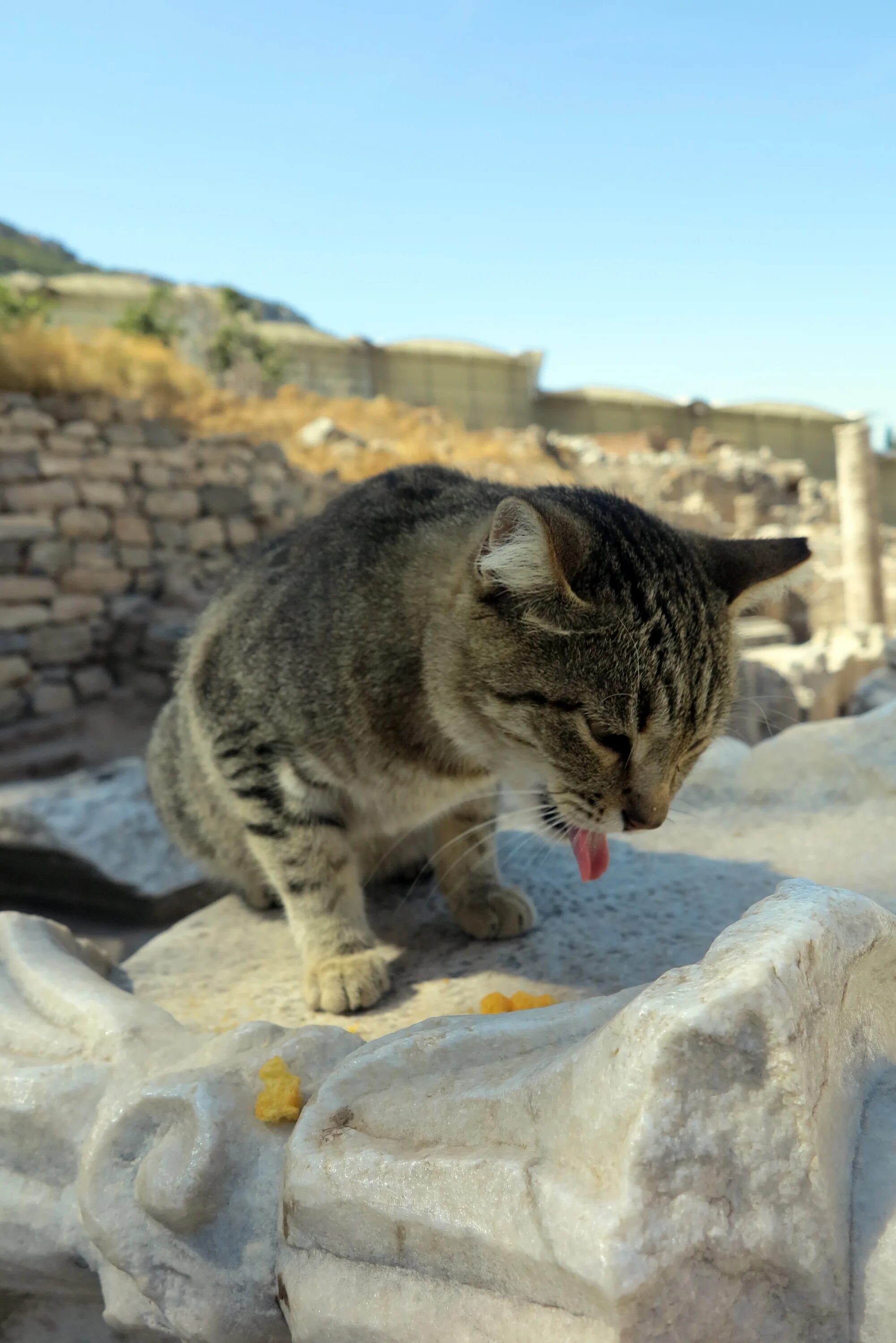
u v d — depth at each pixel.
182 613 2.20
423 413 4.95
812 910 0.26
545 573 0.40
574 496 0.48
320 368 6.16
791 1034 0.22
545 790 0.44
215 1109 0.30
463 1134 0.26
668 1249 0.20
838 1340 0.22
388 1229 0.25
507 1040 0.29
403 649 0.45
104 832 1.11
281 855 0.48
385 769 0.46
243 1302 0.29
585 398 6.80
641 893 0.55
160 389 2.64
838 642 2.91
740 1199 0.21
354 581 0.46
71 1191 0.33
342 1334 0.25
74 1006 0.38
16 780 1.73
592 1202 0.21
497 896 0.52
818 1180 0.22
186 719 0.56
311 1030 0.33
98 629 2.11
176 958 0.54
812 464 7.23
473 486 0.52
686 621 0.42
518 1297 0.23
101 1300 0.35
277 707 0.47
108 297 5.45
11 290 4.31
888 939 0.27
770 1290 0.22
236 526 2.46
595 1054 0.23
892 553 4.64
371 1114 0.28
